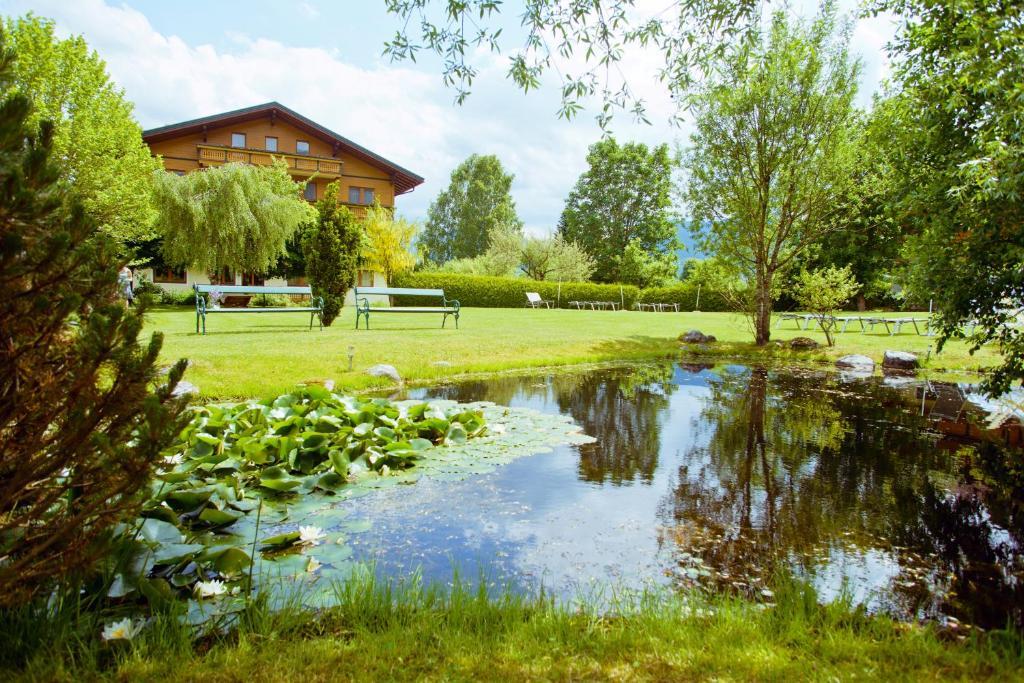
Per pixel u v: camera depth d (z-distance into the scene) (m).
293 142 29.36
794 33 11.82
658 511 3.53
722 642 1.96
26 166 1.68
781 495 3.88
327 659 1.81
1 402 1.75
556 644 1.92
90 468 1.89
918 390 8.43
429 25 4.07
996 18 4.19
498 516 3.35
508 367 9.89
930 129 5.42
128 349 1.75
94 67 17.88
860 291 26.55
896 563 2.86
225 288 10.85
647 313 22.25
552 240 33.34
